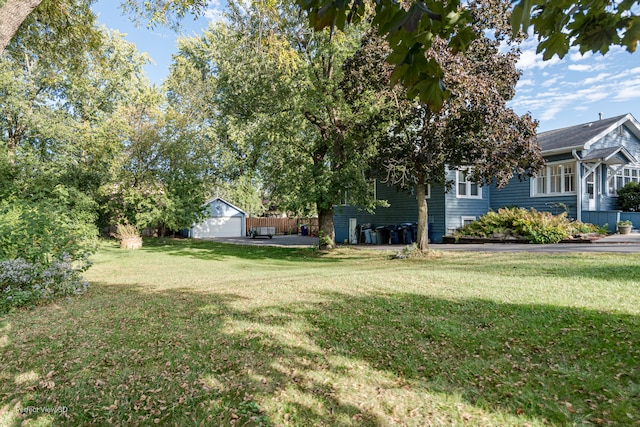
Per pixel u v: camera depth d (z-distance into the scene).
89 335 4.67
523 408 2.81
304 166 16.58
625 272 7.28
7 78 17.33
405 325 4.75
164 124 23.45
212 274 11.12
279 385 3.29
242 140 19.75
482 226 16.66
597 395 2.89
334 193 15.50
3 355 4.04
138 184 22.83
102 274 11.45
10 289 6.40
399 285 7.11
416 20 1.54
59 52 10.00
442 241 17.97
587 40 1.95
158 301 6.64
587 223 15.62
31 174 16.14
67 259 8.00
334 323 4.93
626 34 1.87
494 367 3.51
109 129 21.34
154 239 28.66
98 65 12.44
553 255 10.70
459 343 4.11
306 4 1.84
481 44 10.43
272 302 6.17
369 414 2.81
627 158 16.08
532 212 15.66
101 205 22.39
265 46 9.95
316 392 3.16
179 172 23.47
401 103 10.87
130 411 2.88
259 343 4.29
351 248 17.89
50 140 20.06
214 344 4.28
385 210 21.41
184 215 22.55
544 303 5.27
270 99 15.48
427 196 19.00
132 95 24.16
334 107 14.86
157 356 3.95
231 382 3.35
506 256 11.23
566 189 16.66
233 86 17.25
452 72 9.18
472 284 6.88
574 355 3.61
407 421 2.70
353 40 13.45
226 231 36.09
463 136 10.69
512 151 10.56
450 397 3.03
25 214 7.92
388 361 3.77
